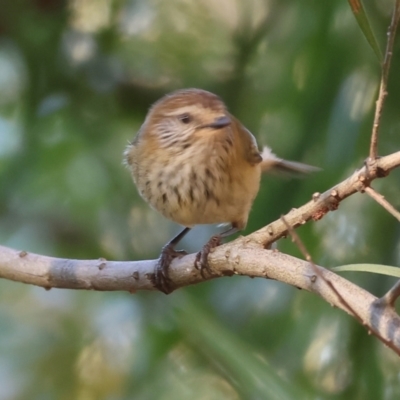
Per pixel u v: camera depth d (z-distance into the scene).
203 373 10.37
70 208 10.73
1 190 10.66
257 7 11.52
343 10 9.31
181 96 8.10
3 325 12.03
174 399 10.20
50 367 11.67
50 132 10.91
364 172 5.55
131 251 11.06
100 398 11.39
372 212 9.19
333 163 9.01
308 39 9.53
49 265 7.13
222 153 7.86
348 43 9.24
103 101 11.54
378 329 4.95
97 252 10.87
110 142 11.23
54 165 10.71
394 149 8.88
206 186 7.93
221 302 10.39
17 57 11.52
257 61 10.63
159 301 10.52
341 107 9.13
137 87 11.92
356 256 9.10
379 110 5.37
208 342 9.11
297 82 9.55
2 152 10.97
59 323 12.05
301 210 5.99
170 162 7.95
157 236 11.31
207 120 7.85
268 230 6.13
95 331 11.74
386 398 9.02
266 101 9.78
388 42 5.11
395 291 4.98
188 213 8.17
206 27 11.82
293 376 9.45
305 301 9.84
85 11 11.85
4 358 11.74
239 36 11.57
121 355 11.59
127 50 11.87
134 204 11.15
